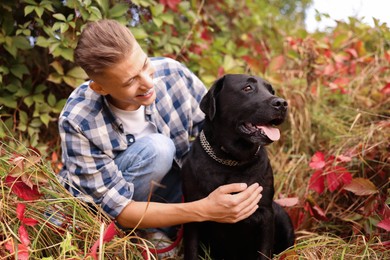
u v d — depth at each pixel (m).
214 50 3.73
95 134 2.20
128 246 2.06
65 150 2.23
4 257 1.75
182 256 2.46
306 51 3.47
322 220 2.65
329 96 3.55
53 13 2.86
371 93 3.36
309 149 3.20
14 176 1.98
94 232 2.05
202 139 2.27
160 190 2.63
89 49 1.95
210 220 2.13
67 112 2.18
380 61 3.65
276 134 2.11
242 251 2.40
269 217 2.23
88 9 2.66
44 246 2.01
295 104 3.33
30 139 2.85
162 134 2.40
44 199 2.11
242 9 4.56
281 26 4.75
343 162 2.71
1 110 2.91
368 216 2.45
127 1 2.99
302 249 2.25
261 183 2.21
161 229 2.59
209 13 4.10
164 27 3.28
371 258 2.22
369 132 2.77
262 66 3.47
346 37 3.72
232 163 2.18
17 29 2.90
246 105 2.14
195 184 2.24
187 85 2.56
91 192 2.21
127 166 2.31
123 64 1.94
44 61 3.04
